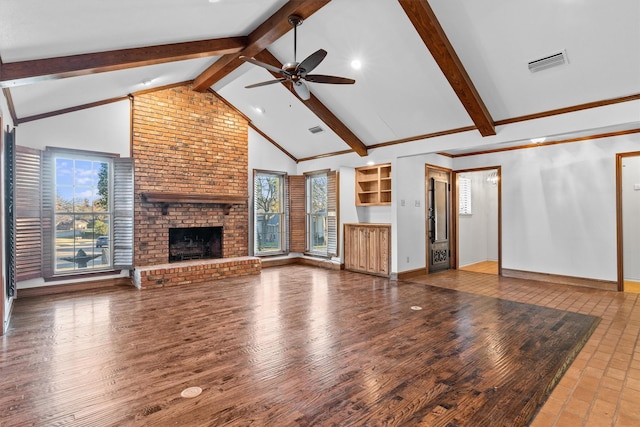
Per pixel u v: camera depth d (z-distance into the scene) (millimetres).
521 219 6430
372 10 3949
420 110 5328
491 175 8500
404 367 2760
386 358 2926
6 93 3703
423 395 2350
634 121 3945
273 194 7977
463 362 2848
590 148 5652
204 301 4750
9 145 4004
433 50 3941
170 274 5672
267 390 2414
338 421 2059
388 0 3756
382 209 7152
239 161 7137
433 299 4867
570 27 3488
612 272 5426
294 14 3898
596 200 5590
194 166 6504
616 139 5387
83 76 4145
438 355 2982
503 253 6680
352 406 2217
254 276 6562
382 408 2195
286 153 8180
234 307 4461
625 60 3605
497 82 4379
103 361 2875
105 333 3518
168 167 6188
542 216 6172
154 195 5832
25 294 4926
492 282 6066
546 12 3434
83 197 5500
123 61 3840
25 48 2992
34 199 4902
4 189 3715
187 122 6418
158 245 6074
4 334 3473
